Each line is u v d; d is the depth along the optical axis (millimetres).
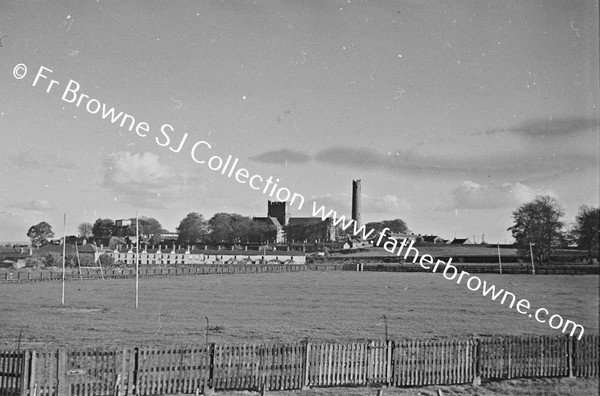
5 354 20234
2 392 20031
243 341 41438
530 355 24750
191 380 21719
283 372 22516
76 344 39969
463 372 23953
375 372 23469
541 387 23094
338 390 22453
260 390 21969
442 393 22438
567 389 22922
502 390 22766
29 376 19984
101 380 20750
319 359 23016
